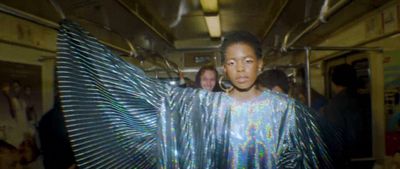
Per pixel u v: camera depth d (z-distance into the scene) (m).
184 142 1.05
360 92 3.49
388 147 2.99
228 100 1.07
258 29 5.41
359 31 3.48
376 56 3.18
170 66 3.30
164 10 4.08
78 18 2.94
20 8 2.58
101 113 1.10
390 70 2.96
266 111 1.06
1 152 2.80
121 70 1.12
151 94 1.11
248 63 1.05
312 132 1.07
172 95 1.10
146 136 1.09
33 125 3.22
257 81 1.11
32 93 3.22
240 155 1.03
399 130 2.88
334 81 2.73
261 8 4.17
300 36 2.33
